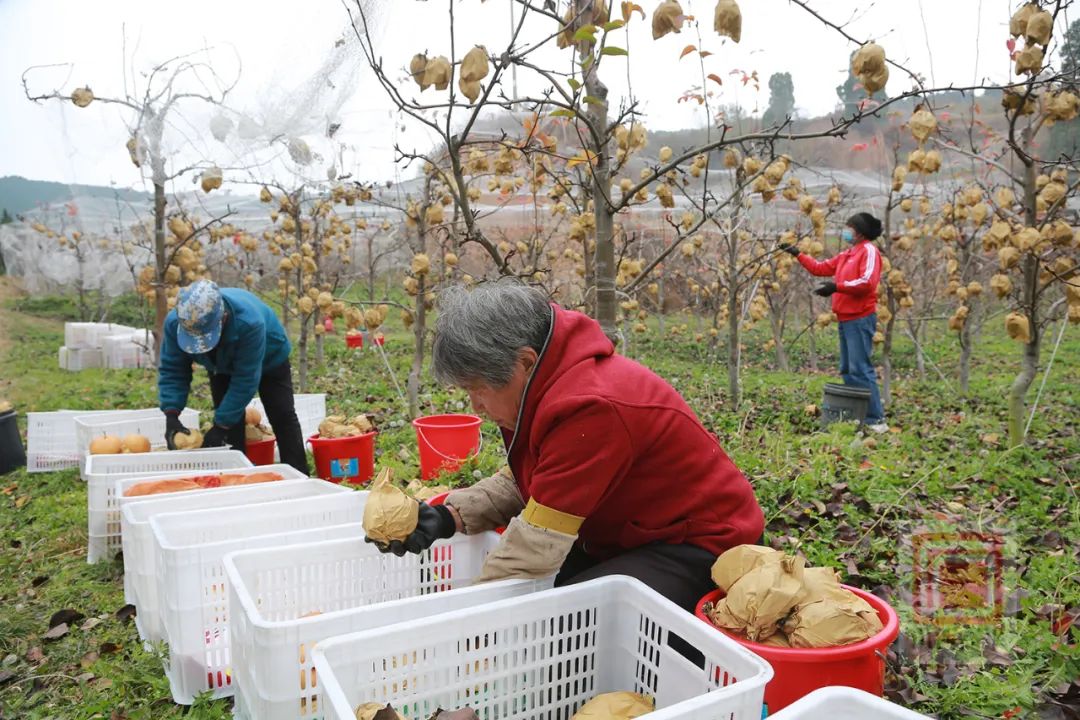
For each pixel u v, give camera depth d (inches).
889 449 201.0
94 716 89.8
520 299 81.2
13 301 743.7
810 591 72.2
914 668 89.1
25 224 721.6
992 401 309.1
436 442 183.3
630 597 72.8
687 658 70.7
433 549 94.1
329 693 52.7
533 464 84.8
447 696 65.9
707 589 84.2
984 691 81.3
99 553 142.9
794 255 269.3
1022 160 179.9
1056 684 85.4
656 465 82.8
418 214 219.8
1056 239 182.2
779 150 243.1
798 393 325.4
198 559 89.5
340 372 392.8
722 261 335.6
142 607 106.5
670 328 598.9
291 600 85.0
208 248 474.6
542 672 71.5
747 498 87.1
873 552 125.0
